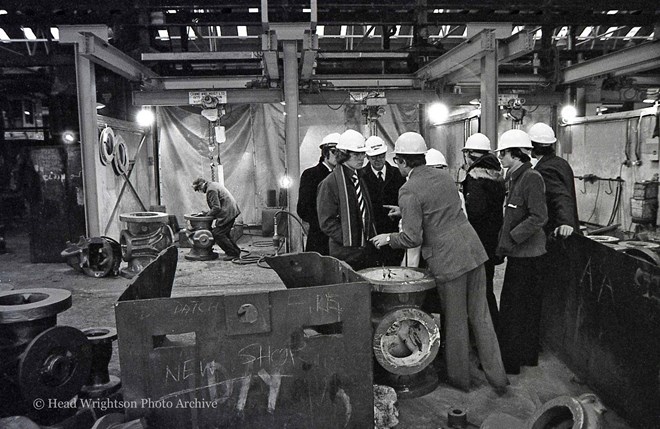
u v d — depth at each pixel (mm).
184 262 9070
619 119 10016
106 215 9211
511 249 4152
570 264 4297
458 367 3916
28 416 2949
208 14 8609
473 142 4785
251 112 12109
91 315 5953
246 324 2633
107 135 8953
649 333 3133
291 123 7191
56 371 2883
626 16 8875
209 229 9297
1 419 2670
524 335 4270
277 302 2662
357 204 4422
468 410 3627
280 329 2676
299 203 5340
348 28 13188
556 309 4586
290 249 7539
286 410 2709
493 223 4492
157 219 8203
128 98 10797
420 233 3779
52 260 9312
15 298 3355
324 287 2699
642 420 3229
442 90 9477
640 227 9430
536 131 4457
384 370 3883
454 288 3832
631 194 9867
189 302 2592
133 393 2600
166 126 11930
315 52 6910
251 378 2664
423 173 3869
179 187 12109
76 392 3000
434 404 3717
